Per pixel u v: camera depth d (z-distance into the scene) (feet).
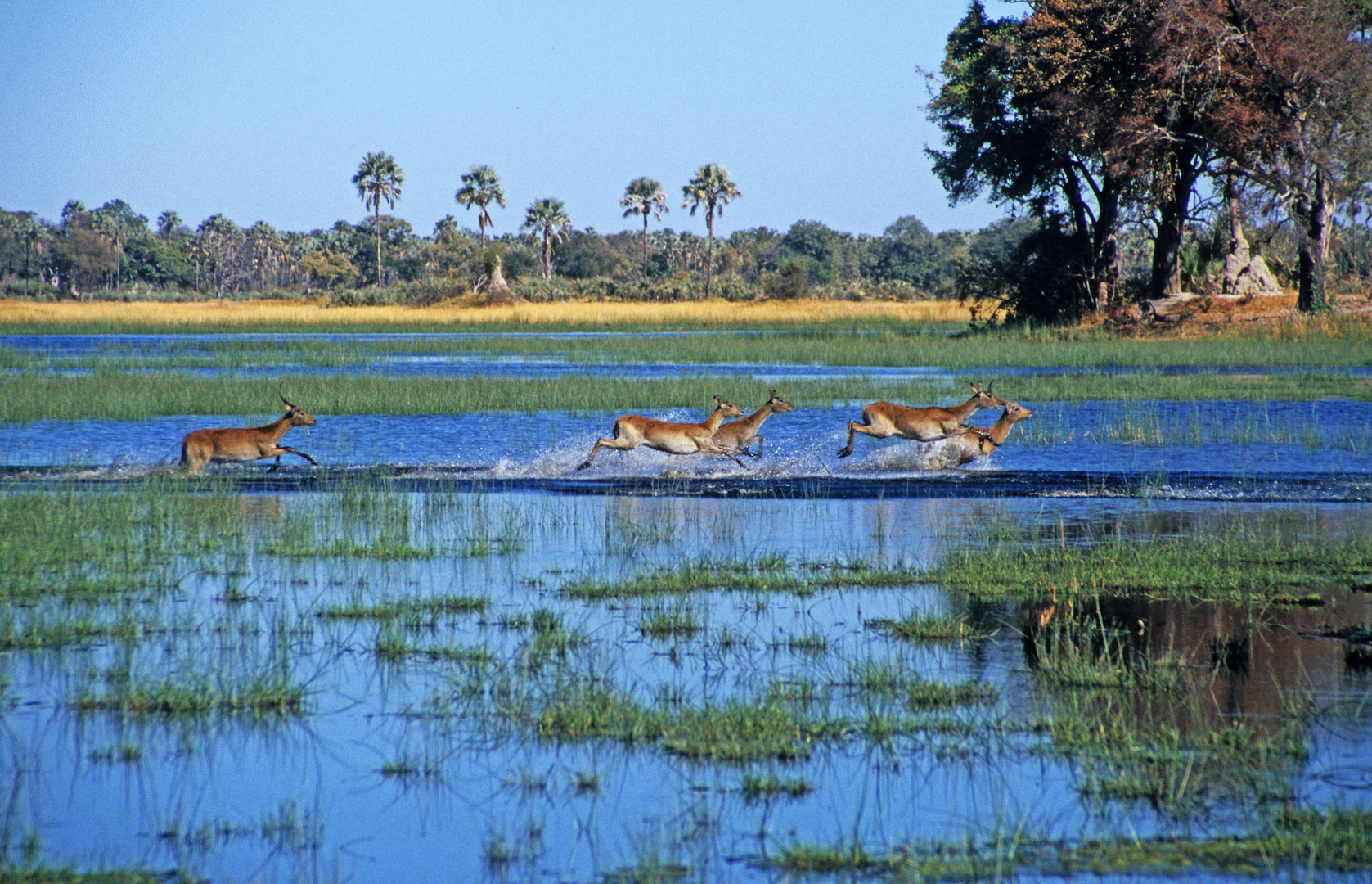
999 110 590.96
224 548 138.82
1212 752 76.64
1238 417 257.14
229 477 189.67
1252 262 599.98
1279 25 482.28
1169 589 118.01
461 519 157.07
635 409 283.38
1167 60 480.64
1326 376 352.28
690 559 132.46
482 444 231.91
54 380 337.93
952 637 102.53
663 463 208.03
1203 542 136.15
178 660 96.94
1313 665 94.27
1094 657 96.43
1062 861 62.49
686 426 197.88
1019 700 87.10
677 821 68.28
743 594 118.11
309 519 153.28
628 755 78.43
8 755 77.51
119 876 61.52
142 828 67.51
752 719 81.05
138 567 128.67
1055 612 110.22
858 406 286.46
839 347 515.50
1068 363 416.05
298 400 292.81
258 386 319.06
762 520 156.66
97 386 318.24
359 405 285.43
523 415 276.21
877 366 422.41
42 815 69.10
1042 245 615.57
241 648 100.07
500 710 85.61
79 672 93.91
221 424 258.78
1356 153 485.15
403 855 64.34
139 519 154.40
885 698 87.56
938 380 351.05
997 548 134.51
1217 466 200.13
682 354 481.46
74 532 143.02
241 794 72.33
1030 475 193.26
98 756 77.87
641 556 135.03
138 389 310.86
